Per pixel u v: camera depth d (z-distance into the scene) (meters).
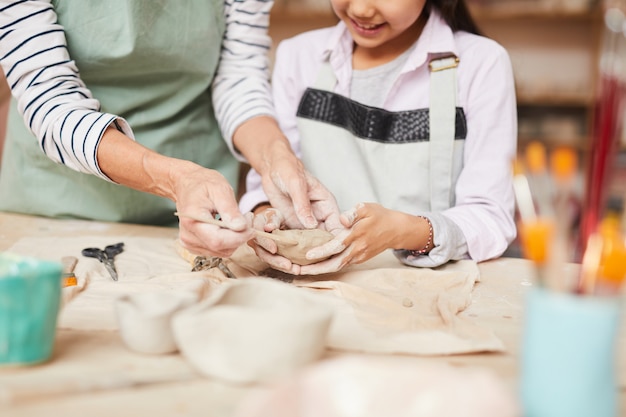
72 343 0.80
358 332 0.86
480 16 3.70
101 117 1.23
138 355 0.77
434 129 1.42
